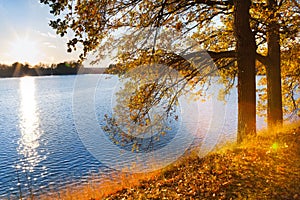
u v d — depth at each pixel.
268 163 7.74
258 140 9.99
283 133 10.54
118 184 10.88
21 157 27.70
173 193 7.50
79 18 7.52
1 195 19.17
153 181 9.52
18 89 128.50
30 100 80.44
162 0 9.45
